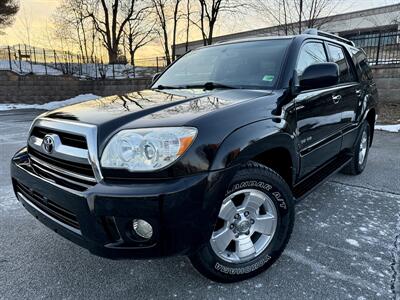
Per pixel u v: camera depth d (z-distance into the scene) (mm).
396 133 7328
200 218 1732
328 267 2264
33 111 13516
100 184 1715
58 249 2543
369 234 2723
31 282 2141
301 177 2742
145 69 20078
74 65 20094
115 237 1760
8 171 4609
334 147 3344
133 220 1717
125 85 17016
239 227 2096
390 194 3637
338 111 3273
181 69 3334
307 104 2619
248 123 1990
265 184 2123
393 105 10219
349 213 3141
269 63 2721
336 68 2551
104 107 2164
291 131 2342
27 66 19188
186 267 2297
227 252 2102
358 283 2082
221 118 1892
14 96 16094
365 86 4188
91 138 1765
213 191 1755
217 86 2752
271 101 2279
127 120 1860
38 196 2115
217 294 2012
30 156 2270
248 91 2457
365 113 4090
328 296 1969
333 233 2744
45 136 2033
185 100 2217
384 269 2229
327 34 3611
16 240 2682
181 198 1658
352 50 4141
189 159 1704
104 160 1722
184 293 2025
